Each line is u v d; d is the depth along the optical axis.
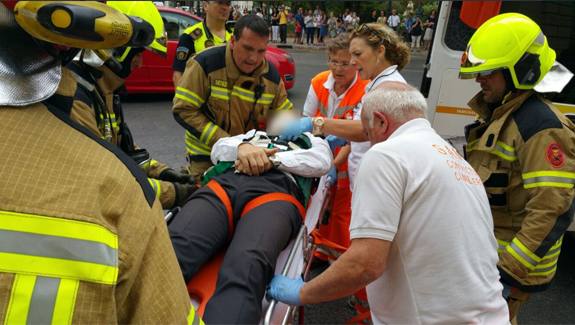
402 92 1.35
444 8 3.03
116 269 0.57
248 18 2.04
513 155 1.58
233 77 2.21
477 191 1.29
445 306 1.19
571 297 2.70
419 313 1.23
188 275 1.49
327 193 2.40
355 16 18.25
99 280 0.56
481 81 1.69
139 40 0.71
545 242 1.49
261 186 1.82
